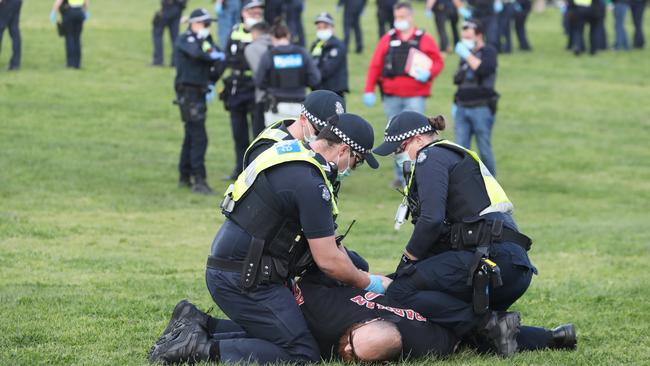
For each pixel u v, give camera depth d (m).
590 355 17.58
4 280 24.11
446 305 17.11
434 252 17.77
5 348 17.53
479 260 16.91
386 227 35.62
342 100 17.59
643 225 36.19
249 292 16.31
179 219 35.06
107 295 22.34
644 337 19.23
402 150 18.06
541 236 33.78
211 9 92.25
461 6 79.00
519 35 85.38
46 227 32.03
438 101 63.62
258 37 38.62
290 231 16.28
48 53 69.38
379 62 41.69
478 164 17.56
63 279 24.48
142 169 43.69
